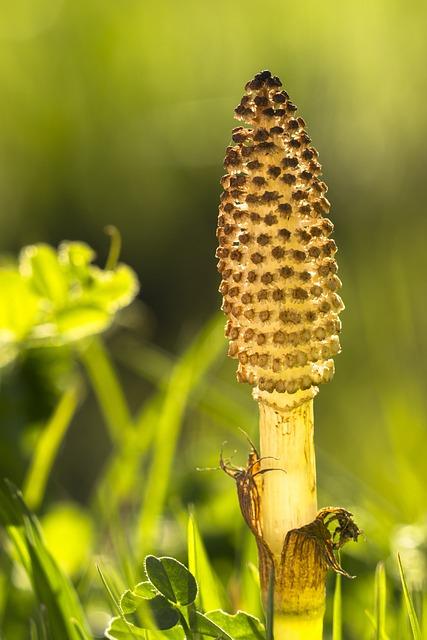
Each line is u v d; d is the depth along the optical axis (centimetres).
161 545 44
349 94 110
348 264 87
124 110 121
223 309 34
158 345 96
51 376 47
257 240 34
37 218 112
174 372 46
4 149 115
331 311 34
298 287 34
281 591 34
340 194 101
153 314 100
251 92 34
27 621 42
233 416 50
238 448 54
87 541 45
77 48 126
